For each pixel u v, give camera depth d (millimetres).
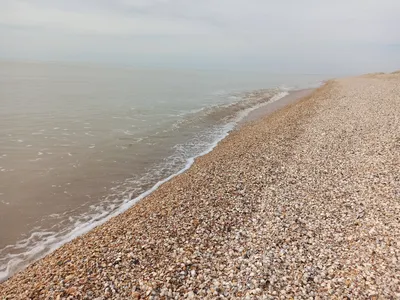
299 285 6473
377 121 19328
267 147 16656
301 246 7848
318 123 20781
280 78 108500
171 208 10352
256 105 36094
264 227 8883
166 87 58281
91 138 19969
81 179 13945
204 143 20047
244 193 11188
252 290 6410
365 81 50469
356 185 10977
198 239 8430
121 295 6438
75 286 6738
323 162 13594
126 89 51031
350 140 16266
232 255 7676
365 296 5965
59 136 20031
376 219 8656
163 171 15336
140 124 24453
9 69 108250
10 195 12094
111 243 8445
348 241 7863
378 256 7090
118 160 16500
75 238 9586
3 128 21359
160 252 7891
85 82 63125
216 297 6285
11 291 7004
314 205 9945
